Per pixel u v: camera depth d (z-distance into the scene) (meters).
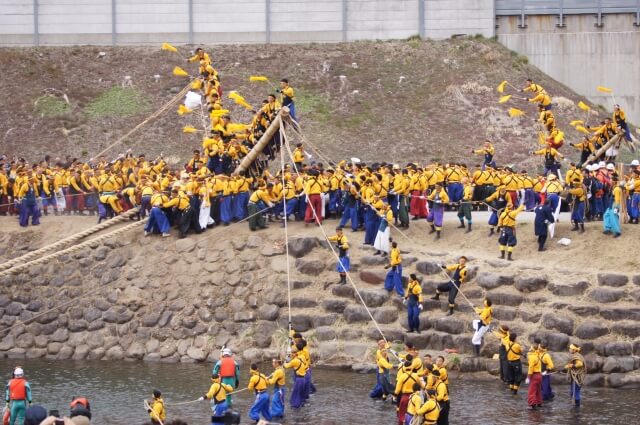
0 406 46.91
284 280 56.06
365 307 53.28
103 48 92.94
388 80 88.12
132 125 84.25
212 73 63.03
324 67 89.38
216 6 92.94
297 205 60.16
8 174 65.44
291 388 49.06
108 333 57.16
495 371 49.81
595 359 49.09
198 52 63.31
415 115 84.25
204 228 59.50
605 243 54.16
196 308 56.50
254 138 60.12
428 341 51.47
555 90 87.75
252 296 56.03
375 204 55.97
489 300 49.75
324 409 44.91
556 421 42.62
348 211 58.41
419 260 54.66
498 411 44.22
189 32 93.00
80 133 83.69
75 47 92.94
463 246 56.38
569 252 54.09
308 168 60.28
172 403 46.25
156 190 60.41
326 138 81.81
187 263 58.12
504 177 59.34
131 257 59.03
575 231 55.69
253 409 43.28
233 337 55.38
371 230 56.50
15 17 93.44
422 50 90.69
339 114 84.69
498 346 50.25
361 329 53.00
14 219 64.25
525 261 53.91
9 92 88.12
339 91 87.00
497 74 87.88
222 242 58.53
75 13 93.38
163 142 82.25
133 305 57.22
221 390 42.59
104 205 61.62
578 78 89.75
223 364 43.84
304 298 55.03
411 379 42.22
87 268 59.22
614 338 49.56
